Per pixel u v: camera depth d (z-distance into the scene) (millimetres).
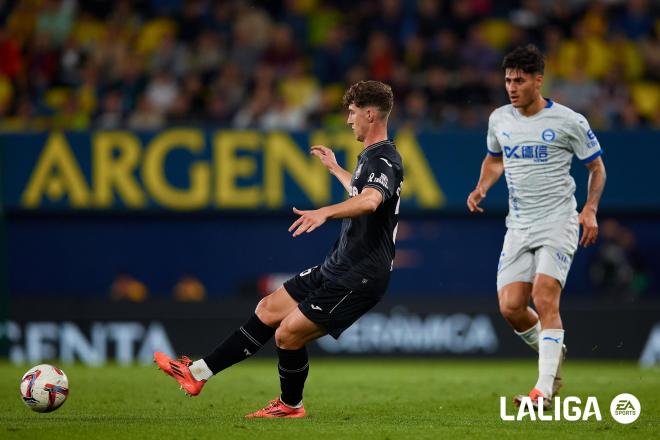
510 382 38000
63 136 51406
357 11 63812
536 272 26766
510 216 27656
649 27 65000
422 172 51719
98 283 52656
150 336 49344
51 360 49031
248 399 30938
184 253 52969
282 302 24750
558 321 26344
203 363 24594
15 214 52062
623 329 49406
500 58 60938
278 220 52938
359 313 24203
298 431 22781
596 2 65062
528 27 62812
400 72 58125
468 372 43125
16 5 65250
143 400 30359
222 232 52938
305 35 64500
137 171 51719
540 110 26828
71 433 22328
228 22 63562
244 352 24766
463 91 56781
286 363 24594
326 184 51719
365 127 23906
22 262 52250
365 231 23828
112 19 64625
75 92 59625
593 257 52969
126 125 53250
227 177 51812
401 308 49594
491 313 49438
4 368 43781
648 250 53250
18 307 49375
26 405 27422
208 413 27062
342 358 49438
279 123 56906
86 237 52656
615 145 51656
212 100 58188
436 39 61625
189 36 62938
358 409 28719
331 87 60844
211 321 49531
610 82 60125
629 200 51562
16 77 60562
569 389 34406
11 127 56688
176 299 49469
